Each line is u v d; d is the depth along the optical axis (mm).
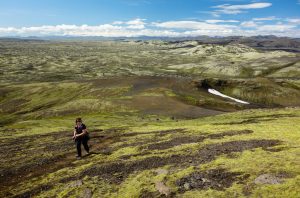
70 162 30062
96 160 28891
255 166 20250
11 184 26469
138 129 45656
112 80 188250
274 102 190125
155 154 27203
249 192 16859
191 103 124750
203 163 22672
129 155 28391
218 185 18422
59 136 48156
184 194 18016
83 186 21984
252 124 38781
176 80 185625
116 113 97562
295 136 28109
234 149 25109
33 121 85375
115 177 22750
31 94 183750
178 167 22703
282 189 16422
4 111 163000
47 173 27609
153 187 19656
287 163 19891
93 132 47469
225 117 67312
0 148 43344
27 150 39250
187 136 33406
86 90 175625
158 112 94875
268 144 25484
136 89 160875
